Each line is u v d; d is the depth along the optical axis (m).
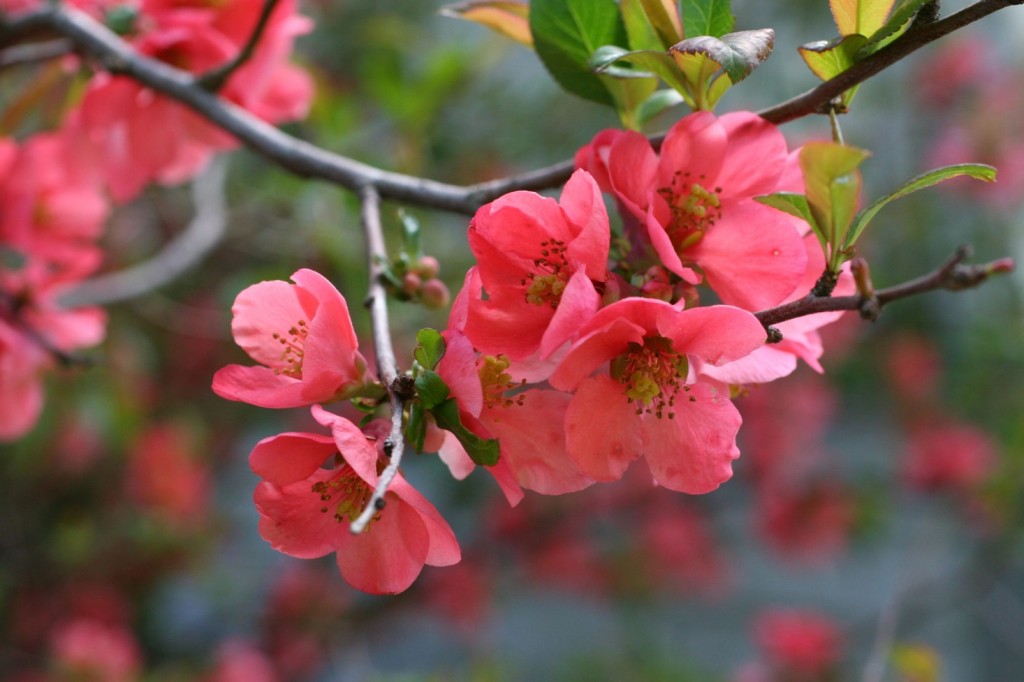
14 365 0.75
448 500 1.58
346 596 1.56
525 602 1.91
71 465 1.37
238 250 1.33
